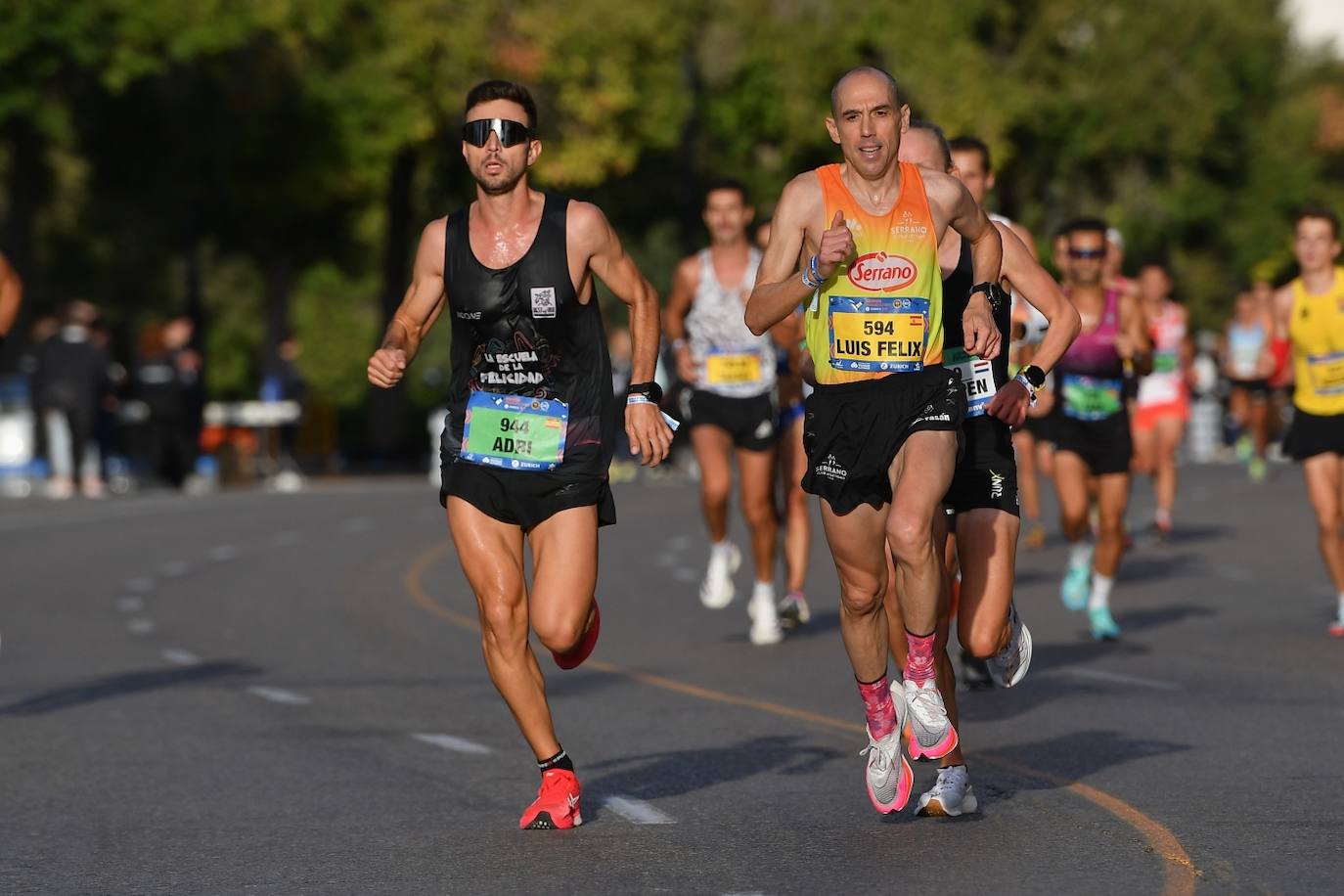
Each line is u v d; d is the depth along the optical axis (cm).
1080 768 2559
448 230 2209
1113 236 4062
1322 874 1942
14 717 3150
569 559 2189
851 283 2141
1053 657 3712
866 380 2144
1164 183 16838
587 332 2209
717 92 14975
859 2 14925
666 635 4156
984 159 3008
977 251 2208
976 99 14588
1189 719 2961
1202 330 18250
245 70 12481
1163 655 3719
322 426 13350
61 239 15612
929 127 2408
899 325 2131
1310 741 2745
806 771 2578
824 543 6488
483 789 2495
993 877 1944
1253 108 18250
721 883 1948
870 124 2123
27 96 11388
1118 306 3956
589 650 2267
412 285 2241
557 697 3284
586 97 13125
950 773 2236
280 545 6475
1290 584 5025
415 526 7256
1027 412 2225
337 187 12900
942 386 2133
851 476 2134
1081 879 1930
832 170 2158
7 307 2973
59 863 2117
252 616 4559
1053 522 7094
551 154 13212
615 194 14975
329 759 2736
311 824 2298
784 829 2202
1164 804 2308
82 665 3759
